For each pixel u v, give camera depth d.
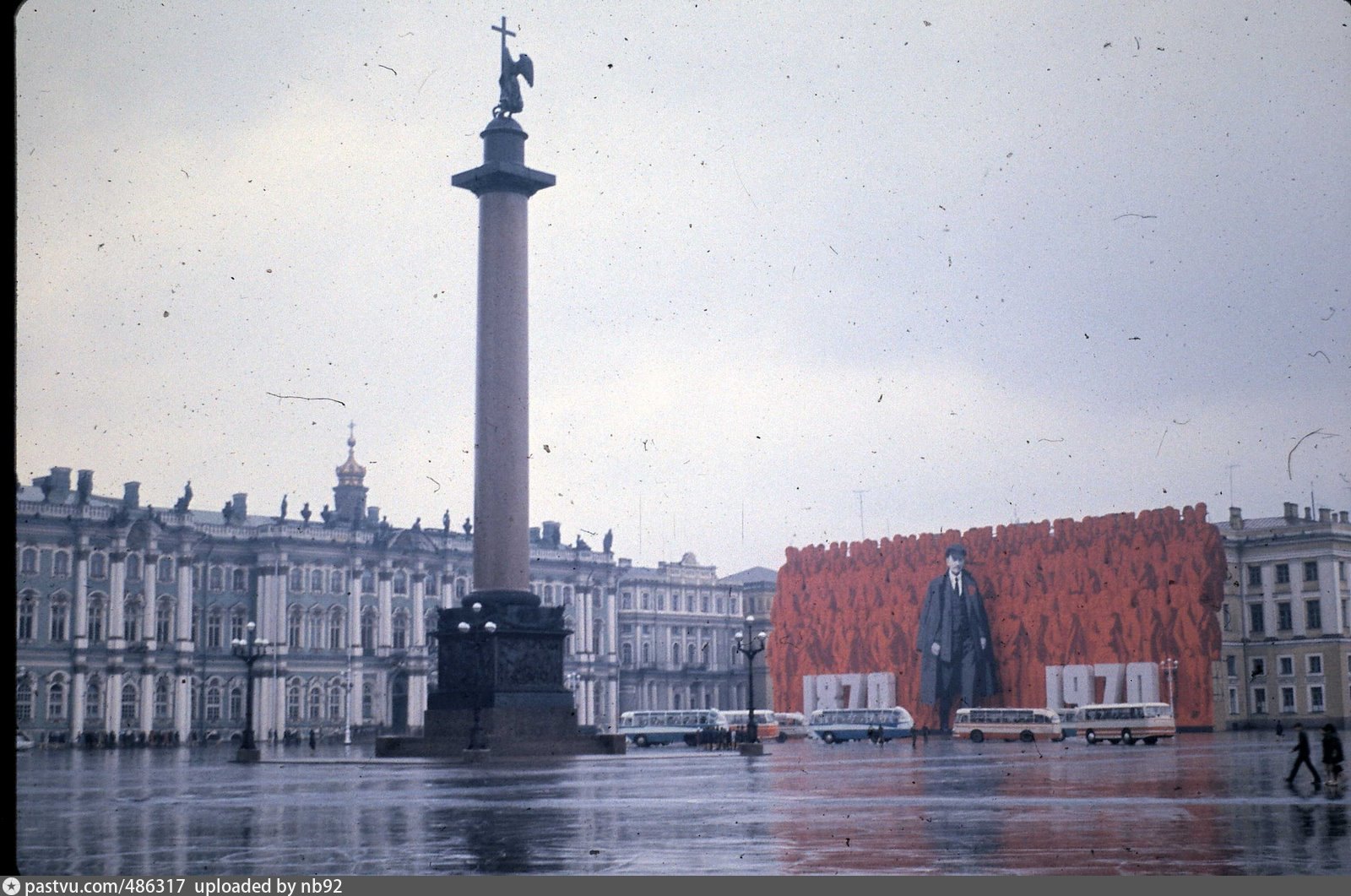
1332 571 196.88
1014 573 190.00
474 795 57.19
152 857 33.03
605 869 30.00
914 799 51.78
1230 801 48.59
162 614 195.88
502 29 108.62
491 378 105.38
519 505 106.25
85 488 189.50
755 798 53.53
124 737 188.12
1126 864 29.78
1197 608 173.62
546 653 109.00
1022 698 187.00
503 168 104.56
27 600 184.00
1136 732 147.75
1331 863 29.69
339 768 91.81
